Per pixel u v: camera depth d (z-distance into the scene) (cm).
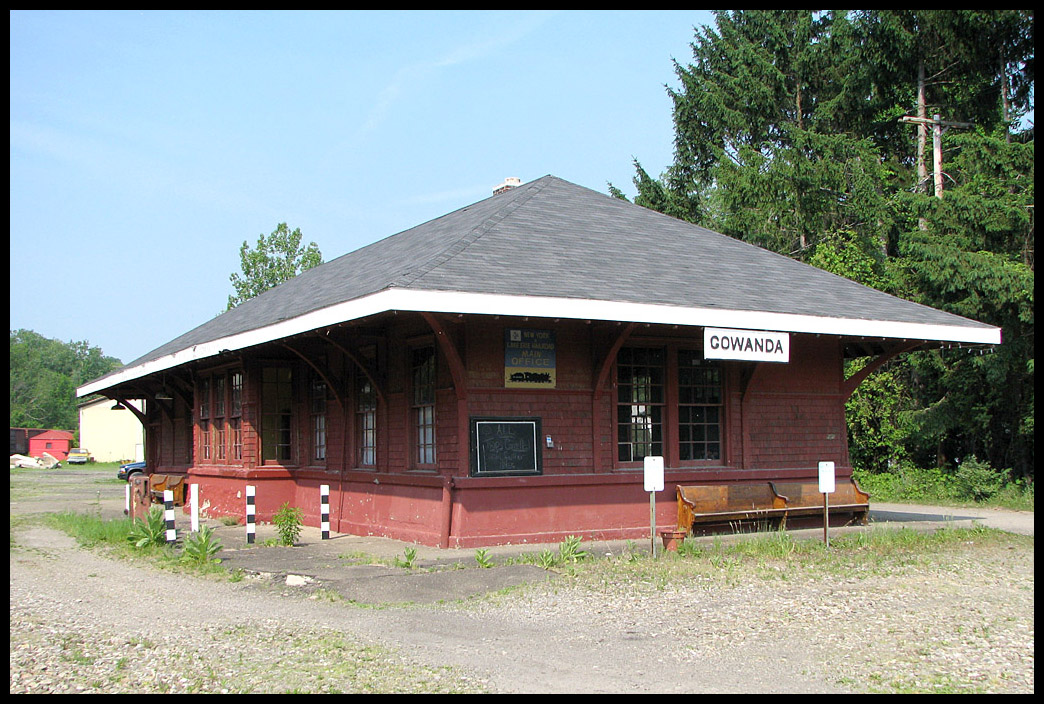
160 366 2066
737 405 1545
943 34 2823
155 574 1154
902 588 977
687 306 1284
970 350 2327
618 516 1394
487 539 1286
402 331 1461
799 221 3192
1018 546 1302
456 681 627
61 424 12462
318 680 630
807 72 3484
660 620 826
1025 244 2370
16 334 15962
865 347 1750
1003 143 2416
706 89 3719
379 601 934
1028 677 637
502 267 1263
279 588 1031
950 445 2761
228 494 1956
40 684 630
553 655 704
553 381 1362
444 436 1325
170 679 639
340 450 1684
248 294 4847
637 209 1830
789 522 1545
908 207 2917
